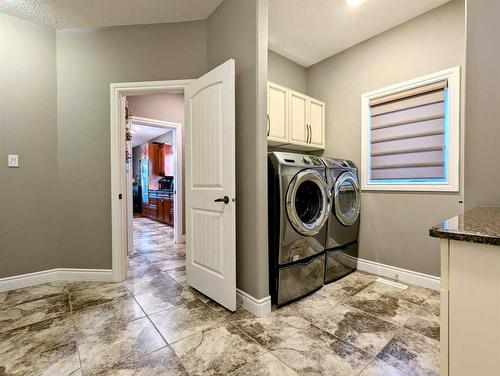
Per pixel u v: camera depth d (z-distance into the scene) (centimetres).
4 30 226
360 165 274
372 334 158
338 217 245
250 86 184
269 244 198
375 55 261
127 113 349
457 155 211
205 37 238
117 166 246
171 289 229
